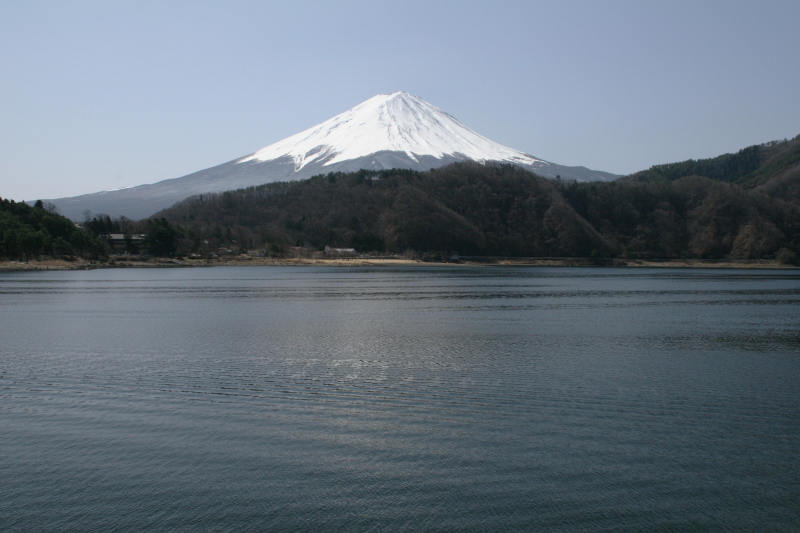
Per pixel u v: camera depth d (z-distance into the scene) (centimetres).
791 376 3450
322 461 2122
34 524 1709
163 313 6862
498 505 1814
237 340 4816
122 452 2205
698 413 2689
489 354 4178
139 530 1683
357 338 4941
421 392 3062
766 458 2159
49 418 2603
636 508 1800
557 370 3616
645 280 15575
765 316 6725
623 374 3500
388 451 2212
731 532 1681
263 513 1767
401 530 1683
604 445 2280
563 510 1788
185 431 2433
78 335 5050
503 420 2583
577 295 9975
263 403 2850
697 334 5222
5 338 4862
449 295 9875
